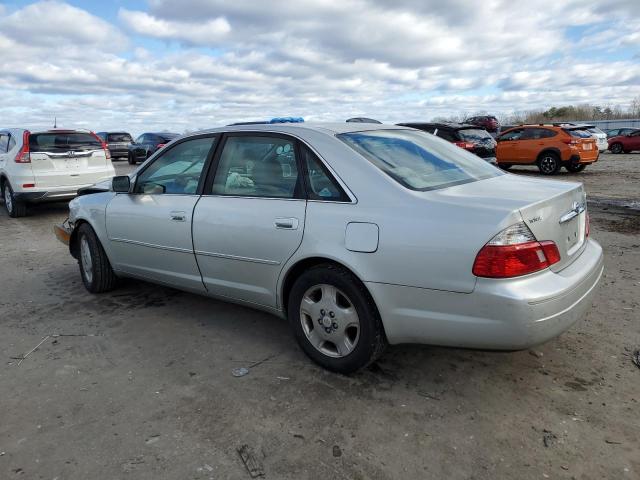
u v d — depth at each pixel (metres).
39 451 2.58
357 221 2.98
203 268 3.86
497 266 2.56
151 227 4.16
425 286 2.75
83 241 4.99
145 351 3.71
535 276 2.63
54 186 9.36
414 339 2.90
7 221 9.45
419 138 3.86
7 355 3.68
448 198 2.82
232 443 2.61
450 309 2.71
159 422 2.81
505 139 17.00
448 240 2.67
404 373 3.29
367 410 2.88
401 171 3.16
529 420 2.75
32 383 3.27
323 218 3.11
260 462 2.46
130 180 4.48
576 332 3.80
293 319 3.40
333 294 3.17
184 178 4.07
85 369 3.44
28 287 5.27
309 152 3.32
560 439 2.59
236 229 3.54
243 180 3.65
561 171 17.06
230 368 3.42
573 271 2.86
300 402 2.97
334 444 2.59
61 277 5.62
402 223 2.82
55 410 2.95
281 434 2.68
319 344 3.33
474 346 2.72
